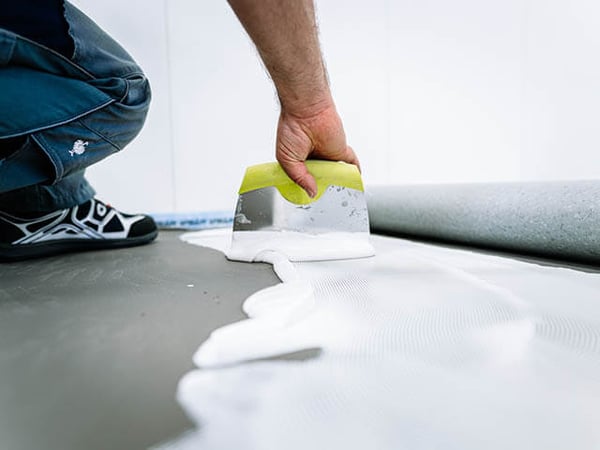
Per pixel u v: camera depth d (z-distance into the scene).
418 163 2.07
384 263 0.68
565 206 0.71
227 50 1.69
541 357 0.31
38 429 0.23
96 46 0.69
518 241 0.82
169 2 1.61
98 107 0.69
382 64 1.94
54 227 0.86
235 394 0.26
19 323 0.41
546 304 0.45
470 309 0.43
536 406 0.25
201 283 0.58
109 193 1.62
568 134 2.29
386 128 1.99
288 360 0.31
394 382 0.28
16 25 0.58
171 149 1.67
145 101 0.82
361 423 0.23
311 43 0.54
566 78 2.23
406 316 0.41
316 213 0.75
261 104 1.76
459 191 0.99
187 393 0.27
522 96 2.18
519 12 2.10
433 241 1.11
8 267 0.73
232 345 0.33
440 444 0.21
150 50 1.61
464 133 2.12
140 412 0.24
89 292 0.54
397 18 1.93
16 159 0.63
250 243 0.76
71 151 0.69
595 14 2.21
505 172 2.21
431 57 2.00
